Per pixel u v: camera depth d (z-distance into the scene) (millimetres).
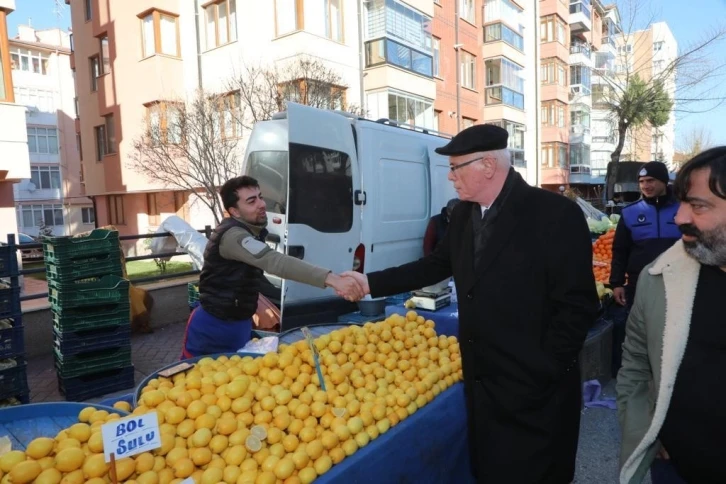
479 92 22953
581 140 33375
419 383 2541
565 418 2133
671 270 1694
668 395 1648
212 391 2076
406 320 3164
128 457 1674
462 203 2412
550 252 2047
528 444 2088
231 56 14305
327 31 13641
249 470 1786
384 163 5918
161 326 7250
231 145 11289
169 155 11695
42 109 37594
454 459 2656
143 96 16047
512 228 2105
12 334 4125
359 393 2314
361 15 14672
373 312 3963
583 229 2092
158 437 1718
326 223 5098
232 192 2998
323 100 10742
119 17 16547
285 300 4719
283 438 1967
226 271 3008
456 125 20781
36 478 1543
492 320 2119
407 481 2279
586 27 34781
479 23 22859
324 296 5062
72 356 4566
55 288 4574
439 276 2572
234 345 3135
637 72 23484
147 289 7141
